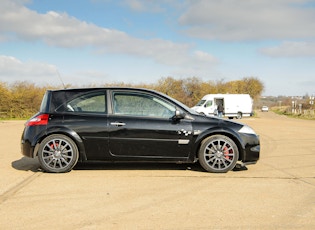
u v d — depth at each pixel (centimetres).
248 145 631
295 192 490
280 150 952
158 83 4609
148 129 620
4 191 489
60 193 480
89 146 618
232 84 6575
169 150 624
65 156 612
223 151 626
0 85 3219
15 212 398
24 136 621
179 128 622
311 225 361
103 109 633
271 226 357
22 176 584
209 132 623
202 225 360
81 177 579
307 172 634
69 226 355
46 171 618
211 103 3662
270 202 441
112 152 621
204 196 468
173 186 522
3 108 3206
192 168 663
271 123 2631
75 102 636
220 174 612
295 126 2183
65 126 614
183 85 4784
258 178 580
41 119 619
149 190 498
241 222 369
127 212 401
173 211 405
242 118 3881
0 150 915
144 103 639
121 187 514
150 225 359
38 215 389
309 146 1048
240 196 469
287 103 8162
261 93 7338
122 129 618
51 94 643
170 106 639
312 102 5338
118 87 652
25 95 3259
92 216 387
